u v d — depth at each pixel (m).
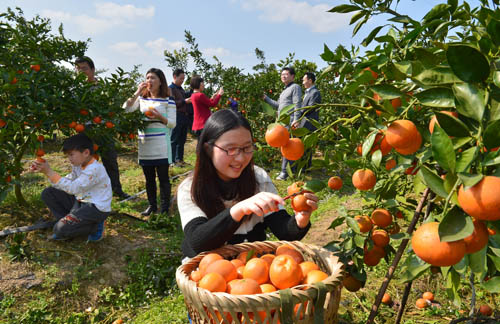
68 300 3.03
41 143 3.83
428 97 1.02
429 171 0.91
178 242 4.10
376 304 1.75
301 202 1.65
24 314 2.77
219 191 1.83
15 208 4.25
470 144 0.93
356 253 1.81
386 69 1.40
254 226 2.04
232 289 1.38
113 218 4.49
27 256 3.37
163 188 4.74
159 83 4.55
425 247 0.82
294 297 1.25
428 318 2.60
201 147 1.76
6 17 4.68
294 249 1.72
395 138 1.11
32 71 3.85
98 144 4.56
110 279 3.33
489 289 1.22
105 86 4.46
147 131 4.55
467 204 0.74
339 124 1.69
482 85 0.91
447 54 0.84
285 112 1.45
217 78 10.55
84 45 4.79
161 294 3.29
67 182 3.47
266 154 6.59
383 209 1.82
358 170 1.51
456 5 1.36
